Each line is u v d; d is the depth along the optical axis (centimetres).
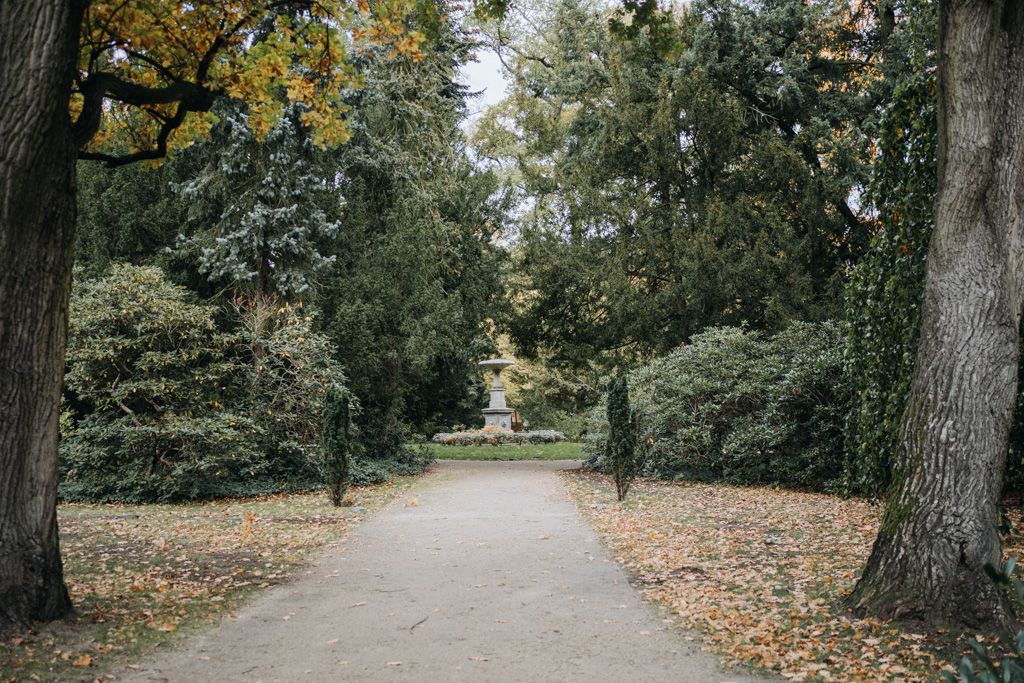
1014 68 528
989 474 509
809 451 1323
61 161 498
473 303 2117
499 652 475
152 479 1195
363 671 438
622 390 1223
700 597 608
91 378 1206
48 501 503
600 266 1967
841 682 425
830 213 1770
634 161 2006
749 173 1858
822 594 603
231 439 1204
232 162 1467
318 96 834
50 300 500
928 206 730
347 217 1717
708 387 1417
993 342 514
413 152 1917
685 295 1802
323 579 679
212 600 595
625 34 894
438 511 1099
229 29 725
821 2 1756
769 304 1675
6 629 467
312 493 1328
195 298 1494
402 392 1769
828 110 1808
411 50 853
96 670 433
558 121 2502
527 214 2633
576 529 939
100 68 1038
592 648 484
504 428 2839
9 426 482
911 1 841
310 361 1348
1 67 464
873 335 831
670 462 1531
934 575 503
